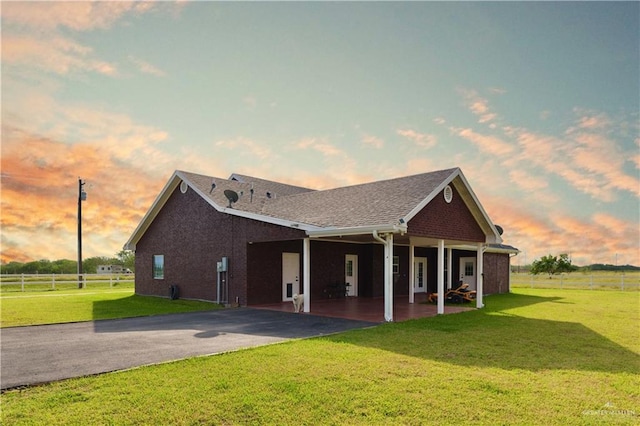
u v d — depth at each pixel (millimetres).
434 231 14867
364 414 5242
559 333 10898
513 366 7500
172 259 20531
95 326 12102
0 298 20172
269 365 7375
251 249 17281
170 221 20828
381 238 13438
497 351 8703
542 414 5273
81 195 31844
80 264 31562
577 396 5922
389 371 7059
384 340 9797
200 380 6492
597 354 8508
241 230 17266
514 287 31953
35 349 8898
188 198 19984
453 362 7727
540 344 9469
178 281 20125
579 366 7543
